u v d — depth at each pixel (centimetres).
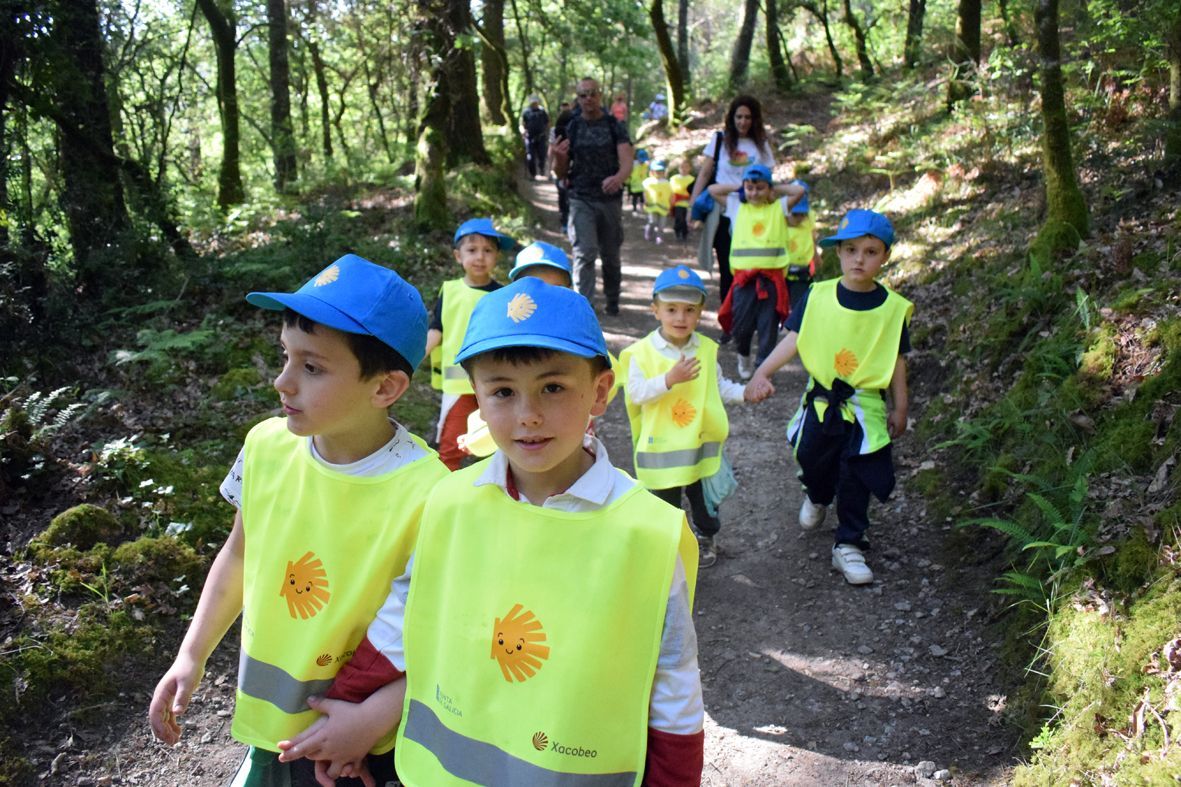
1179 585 316
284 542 210
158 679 378
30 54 645
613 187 880
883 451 453
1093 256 566
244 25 1645
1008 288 609
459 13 1125
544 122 2152
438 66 1092
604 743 172
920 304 736
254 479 219
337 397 198
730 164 887
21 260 596
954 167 931
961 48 1134
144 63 1216
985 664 374
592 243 895
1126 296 495
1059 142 598
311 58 2152
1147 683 294
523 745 174
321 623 204
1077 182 665
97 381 587
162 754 344
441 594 189
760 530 532
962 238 789
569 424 173
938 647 395
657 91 4184
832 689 380
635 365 455
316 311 191
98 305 693
